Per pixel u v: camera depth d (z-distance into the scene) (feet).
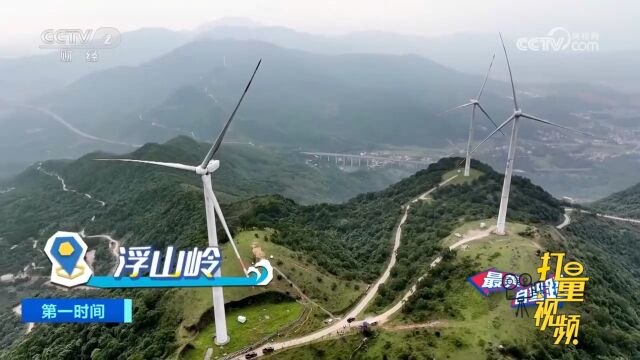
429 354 290.76
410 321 337.93
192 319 340.18
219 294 295.69
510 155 441.68
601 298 375.66
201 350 306.96
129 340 352.90
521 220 583.17
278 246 467.93
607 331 326.24
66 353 366.43
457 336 304.91
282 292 387.34
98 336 376.07
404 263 491.72
